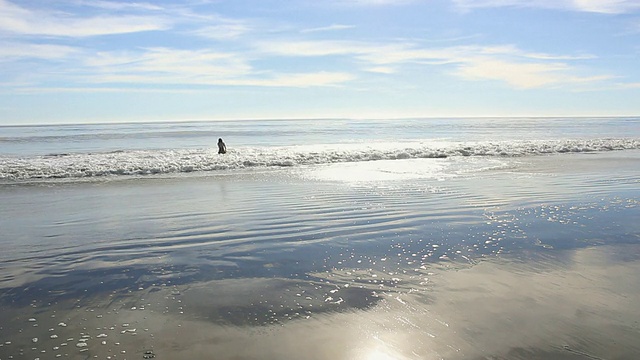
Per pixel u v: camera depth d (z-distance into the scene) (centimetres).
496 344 432
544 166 1953
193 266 671
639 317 487
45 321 491
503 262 674
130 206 1151
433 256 707
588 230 852
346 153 2417
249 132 6366
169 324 481
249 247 767
